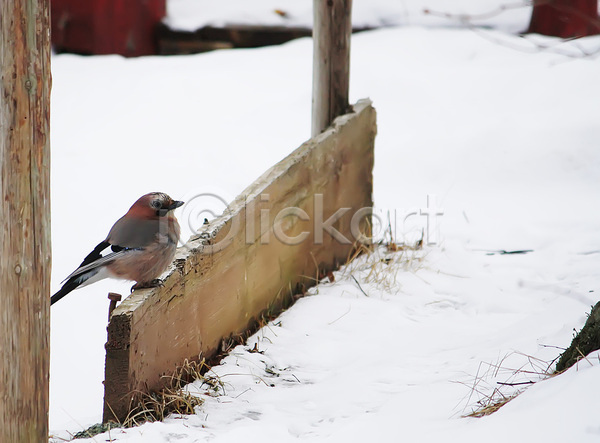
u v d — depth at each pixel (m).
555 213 14.48
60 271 12.63
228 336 9.77
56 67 22.58
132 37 23.80
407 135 18.02
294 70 21.81
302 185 11.39
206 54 23.64
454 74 20.62
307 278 11.71
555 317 9.41
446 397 7.39
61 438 7.57
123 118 19.25
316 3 12.98
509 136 17.25
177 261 8.68
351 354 9.61
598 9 24.05
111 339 7.62
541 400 6.09
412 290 11.59
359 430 6.87
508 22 24.25
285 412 7.98
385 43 22.78
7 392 6.14
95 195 15.30
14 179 5.96
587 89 19.08
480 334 9.92
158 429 7.26
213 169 16.64
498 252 13.09
